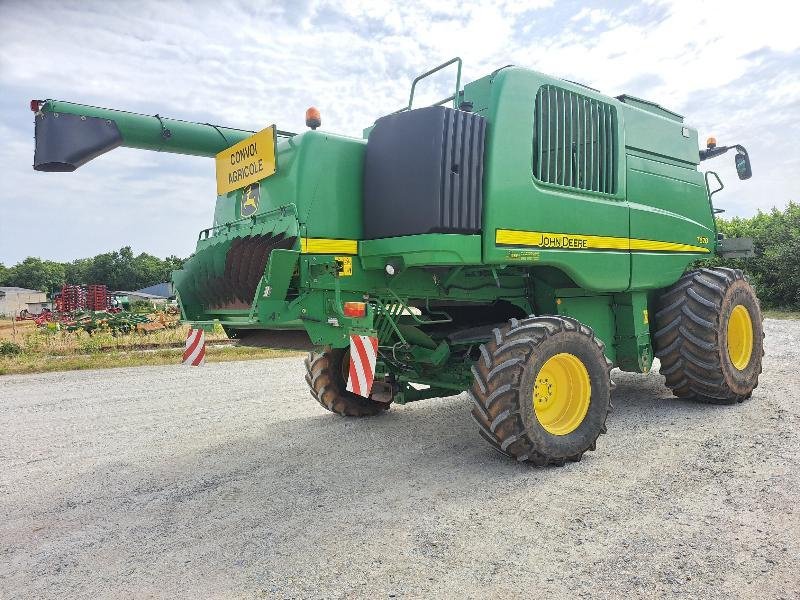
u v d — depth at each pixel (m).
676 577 2.41
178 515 3.42
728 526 2.87
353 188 4.34
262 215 4.41
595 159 5.00
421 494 3.58
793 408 5.28
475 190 4.08
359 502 3.49
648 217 5.38
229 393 7.75
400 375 5.29
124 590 2.55
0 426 6.12
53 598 2.51
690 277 5.70
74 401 7.52
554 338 4.01
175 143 4.83
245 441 5.11
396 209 4.11
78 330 18.45
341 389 5.79
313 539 2.99
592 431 4.15
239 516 3.36
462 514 3.22
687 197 6.08
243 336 4.93
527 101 4.39
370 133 4.43
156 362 11.82
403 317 4.62
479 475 3.89
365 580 2.53
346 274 4.24
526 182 4.32
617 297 5.52
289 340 4.55
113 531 3.23
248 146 4.55
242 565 2.73
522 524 3.05
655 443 4.41
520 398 3.82
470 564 2.63
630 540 2.78
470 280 4.73
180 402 7.19
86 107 4.45
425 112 3.98
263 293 3.74
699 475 3.62
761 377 6.86
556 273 4.98
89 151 4.42
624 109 5.34
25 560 2.90
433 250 3.89
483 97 4.54
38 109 4.38
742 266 19.06
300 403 6.84
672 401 5.87
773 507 3.07
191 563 2.78
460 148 4.01
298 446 4.86
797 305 17.98
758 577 2.39
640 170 5.46
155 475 4.23
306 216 4.07
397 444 4.80
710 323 5.29
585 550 2.70
